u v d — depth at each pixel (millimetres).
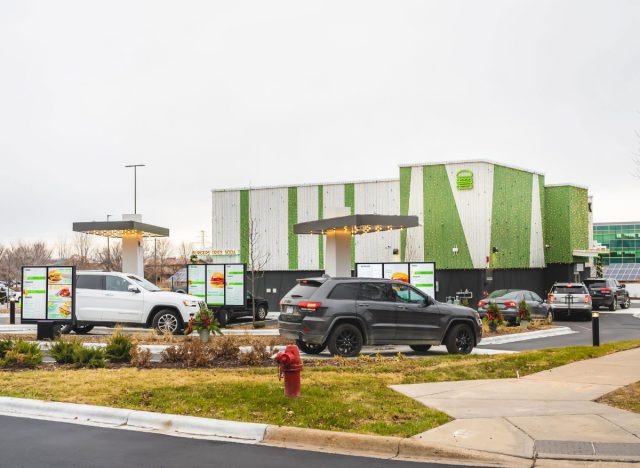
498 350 18953
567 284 33344
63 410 10031
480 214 40156
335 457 7848
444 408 9734
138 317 22391
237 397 10219
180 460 7680
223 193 47125
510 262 42812
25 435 8852
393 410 9555
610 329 28062
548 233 48125
